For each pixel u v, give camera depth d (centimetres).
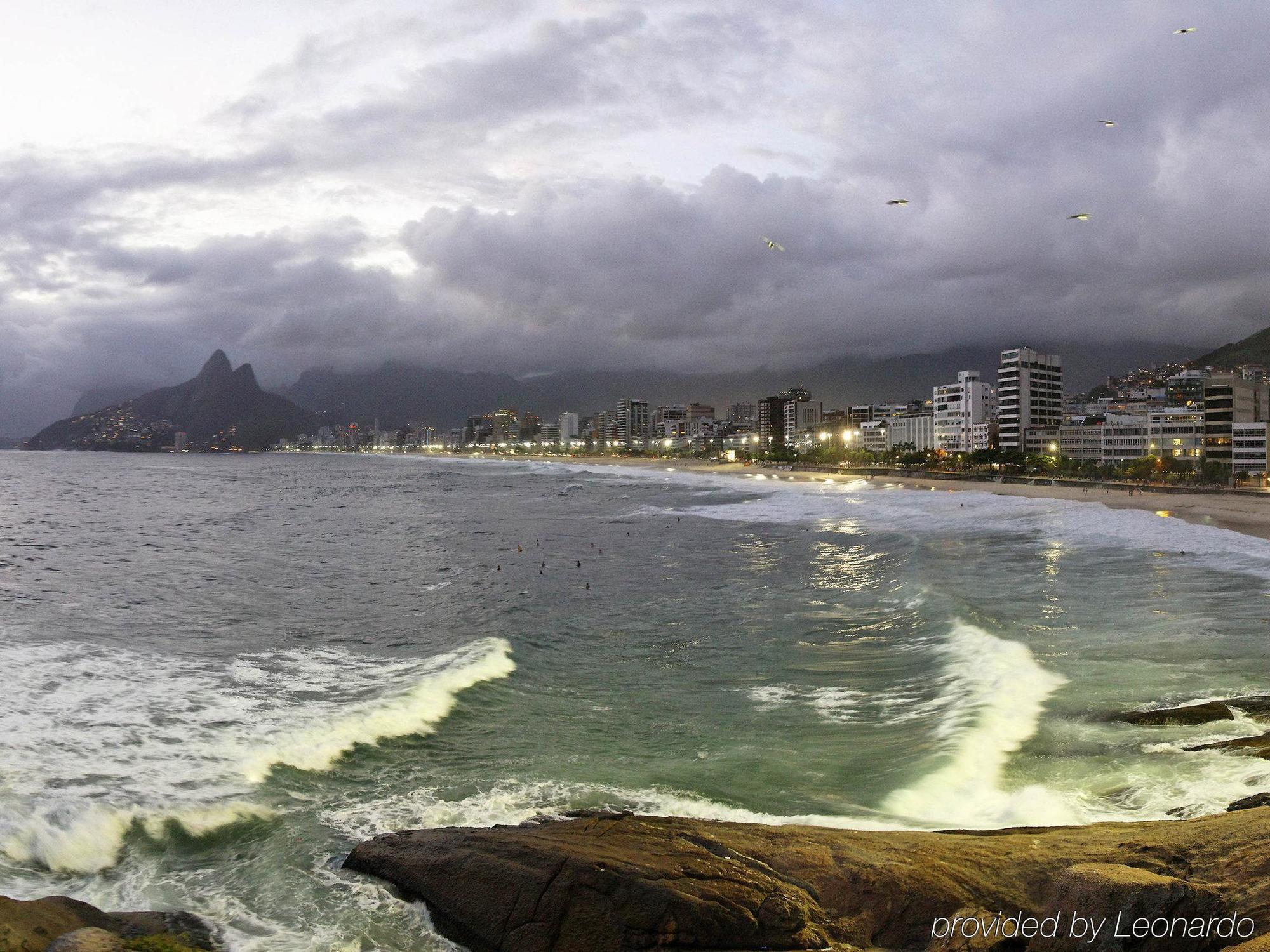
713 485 14938
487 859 1057
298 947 962
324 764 1571
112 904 1063
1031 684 1980
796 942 891
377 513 9088
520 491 13662
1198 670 2077
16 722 1717
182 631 2838
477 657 2416
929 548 4812
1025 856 1025
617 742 1712
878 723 1812
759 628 2853
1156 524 6003
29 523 7581
